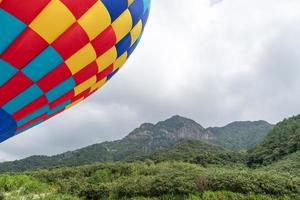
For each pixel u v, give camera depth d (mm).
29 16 6266
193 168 45000
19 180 29250
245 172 33438
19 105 7465
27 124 8391
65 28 6762
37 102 7707
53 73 7301
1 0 5961
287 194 29031
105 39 7602
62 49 6980
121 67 9555
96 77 8562
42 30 6535
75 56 7336
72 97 8578
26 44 6551
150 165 49469
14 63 6688
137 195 30906
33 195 27422
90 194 33094
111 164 47312
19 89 7129
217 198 27734
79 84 8188
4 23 6191
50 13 6434
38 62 6914
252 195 28016
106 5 7066
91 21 6992
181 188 29562
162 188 30266
